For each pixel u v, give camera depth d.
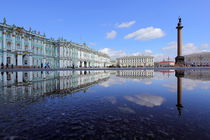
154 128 2.25
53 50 57.62
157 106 3.46
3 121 2.61
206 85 7.05
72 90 5.85
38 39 48.94
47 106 3.57
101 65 106.19
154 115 2.83
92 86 7.03
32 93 5.25
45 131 2.21
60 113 3.04
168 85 7.18
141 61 110.50
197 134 2.04
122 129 2.23
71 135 2.06
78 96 4.69
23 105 3.67
